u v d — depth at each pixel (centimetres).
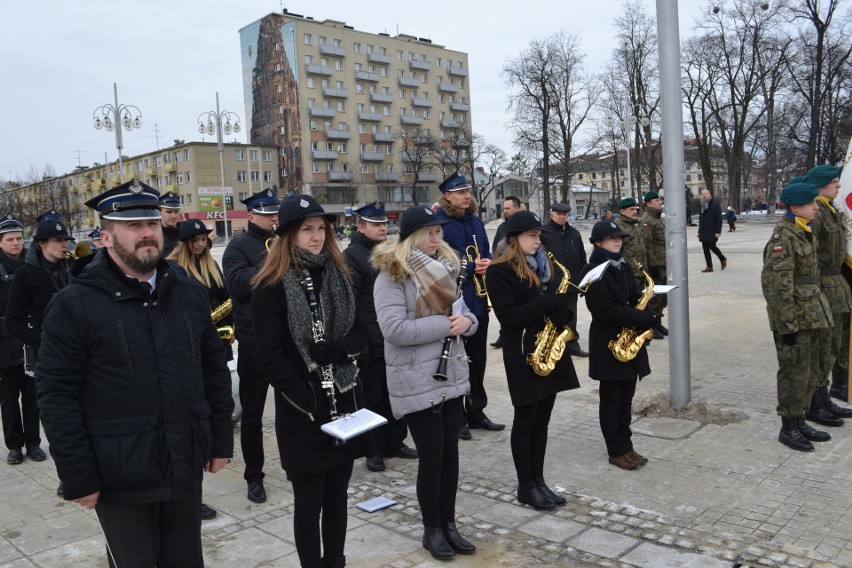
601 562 363
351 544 402
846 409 589
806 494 433
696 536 386
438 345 378
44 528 445
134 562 269
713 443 534
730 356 818
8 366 573
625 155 5878
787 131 4159
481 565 368
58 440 249
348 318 337
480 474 506
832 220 576
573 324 859
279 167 7800
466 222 615
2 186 9062
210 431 288
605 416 498
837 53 3666
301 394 315
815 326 499
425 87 8850
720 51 4281
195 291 295
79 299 258
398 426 566
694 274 1620
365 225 559
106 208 261
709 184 4584
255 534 422
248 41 8006
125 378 260
